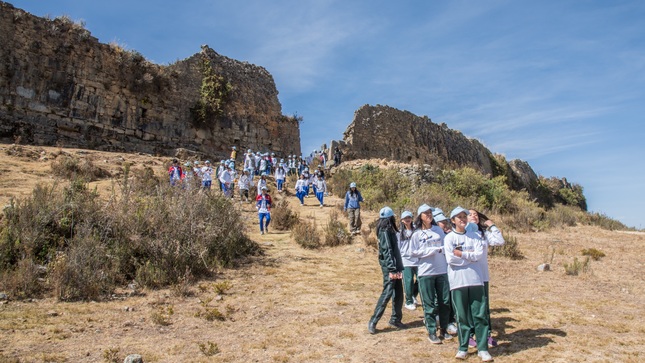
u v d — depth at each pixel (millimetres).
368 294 9820
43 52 27312
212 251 11969
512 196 28125
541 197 64000
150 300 9008
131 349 6633
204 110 35344
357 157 41469
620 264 14000
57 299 8641
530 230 19781
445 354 6535
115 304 8656
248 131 39406
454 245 6449
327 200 24922
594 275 12516
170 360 6293
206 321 7949
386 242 7559
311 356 6484
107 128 29875
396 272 7445
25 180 17766
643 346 6965
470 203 23078
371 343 6984
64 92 27953
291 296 9523
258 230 16953
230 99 38375
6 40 25906
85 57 29203
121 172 21906
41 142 26312
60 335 7008
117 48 31047
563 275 12508
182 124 34625
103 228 11180
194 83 36000
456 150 55125
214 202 13664
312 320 8023
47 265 9766
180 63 35344
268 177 30750
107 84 30156
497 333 7465
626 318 8547
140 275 9953
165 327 7633
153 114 32812
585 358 6395
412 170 29250
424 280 7121
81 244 9820
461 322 6336
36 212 11070
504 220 21078
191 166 21016
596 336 7340
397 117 47125
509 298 9914
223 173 21703
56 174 19578
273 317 8219
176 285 9703
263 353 6590
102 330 7336
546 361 6262
